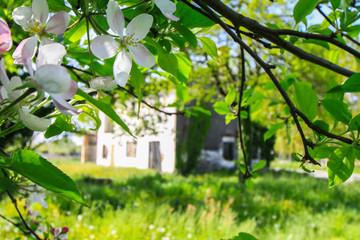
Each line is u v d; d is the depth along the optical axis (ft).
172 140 50.93
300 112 2.48
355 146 2.36
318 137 2.57
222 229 18.62
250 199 29.48
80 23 2.63
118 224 19.03
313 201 30.37
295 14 2.75
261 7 25.04
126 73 1.89
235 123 59.67
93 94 2.46
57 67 1.24
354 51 2.68
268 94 27.55
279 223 21.58
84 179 36.86
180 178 44.06
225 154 59.21
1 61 1.48
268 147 38.60
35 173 1.45
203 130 51.52
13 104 1.38
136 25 1.93
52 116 1.90
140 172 50.78
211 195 31.35
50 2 2.35
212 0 2.59
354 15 2.71
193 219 20.44
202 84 35.50
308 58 2.95
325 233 20.30
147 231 19.03
